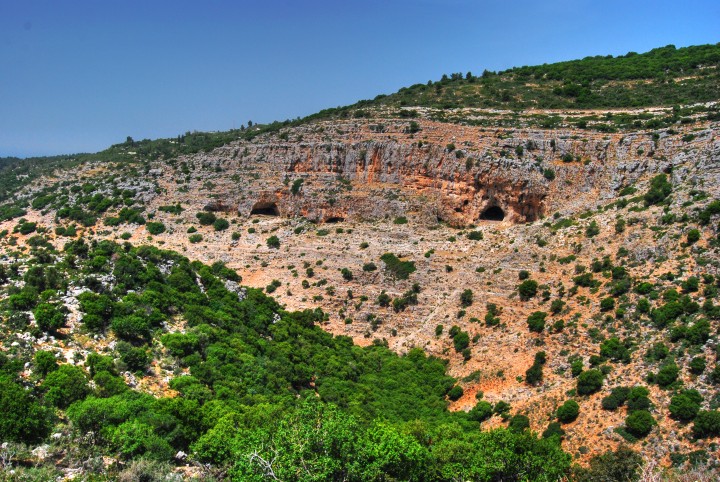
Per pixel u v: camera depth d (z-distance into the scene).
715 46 158.25
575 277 82.88
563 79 155.75
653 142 102.25
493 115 134.00
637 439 54.81
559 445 56.94
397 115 144.88
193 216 138.75
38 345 49.31
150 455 38.53
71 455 37.00
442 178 124.00
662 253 77.38
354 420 45.09
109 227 138.25
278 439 40.16
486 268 96.81
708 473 42.62
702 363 58.44
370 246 115.25
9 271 62.66
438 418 67.50
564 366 69.50
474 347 81.75
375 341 93.25
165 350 56.69
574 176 108.62
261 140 157.12
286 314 88.69
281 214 139.00
